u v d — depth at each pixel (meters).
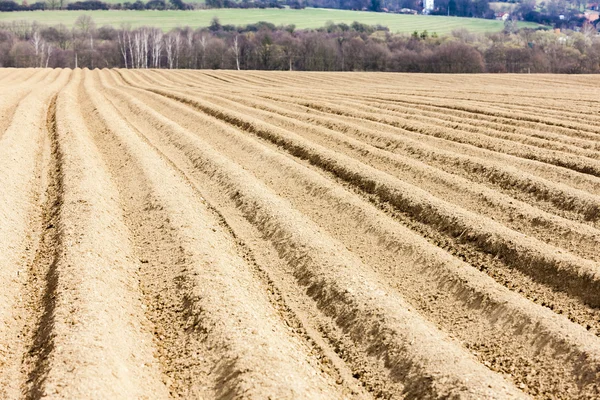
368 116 27.44
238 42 105.88
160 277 11.19
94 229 12.55
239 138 22.08
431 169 17.50
